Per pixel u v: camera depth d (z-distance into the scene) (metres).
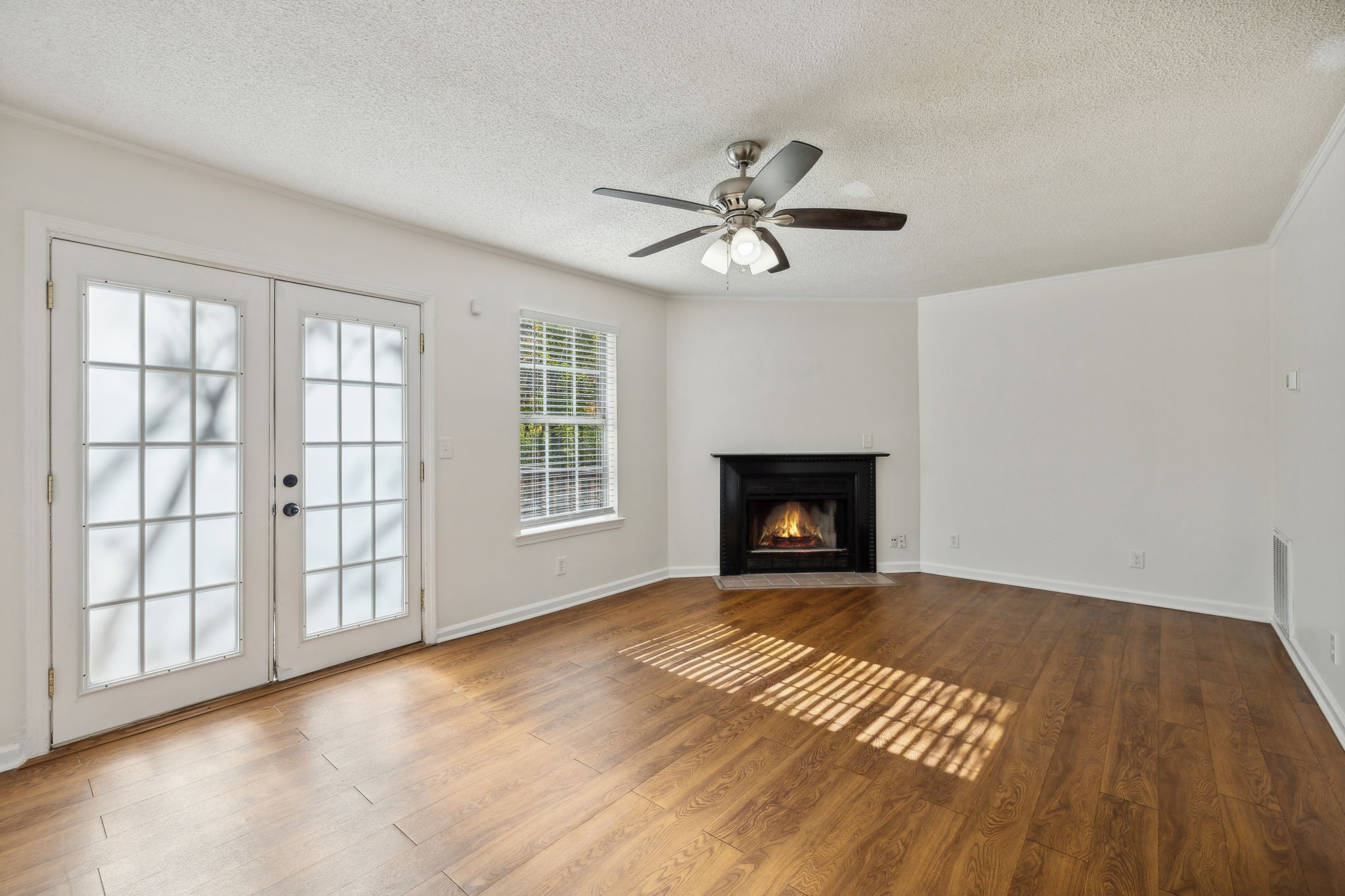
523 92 2.11
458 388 3.65
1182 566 4.12
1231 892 1.56
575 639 3.62
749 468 5.21
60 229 2.29
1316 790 2.01
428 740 2.40
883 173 2.74
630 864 1.70
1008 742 2.37
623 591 4.75
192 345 2.64
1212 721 2.52
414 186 2.88
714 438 5.26
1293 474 3.28
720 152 2.55
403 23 1.75
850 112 2.23
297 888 1.62
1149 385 4.22
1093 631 3.69
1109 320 4.35
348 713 2.63
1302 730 2.44
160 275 2.55
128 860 1.72
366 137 2.42
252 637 2.85
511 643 3.55
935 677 3.03
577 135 2.41
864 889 1.60
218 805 1.98
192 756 2.27
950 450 5.10
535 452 4.21
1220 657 3.25
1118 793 2.02
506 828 1.86
